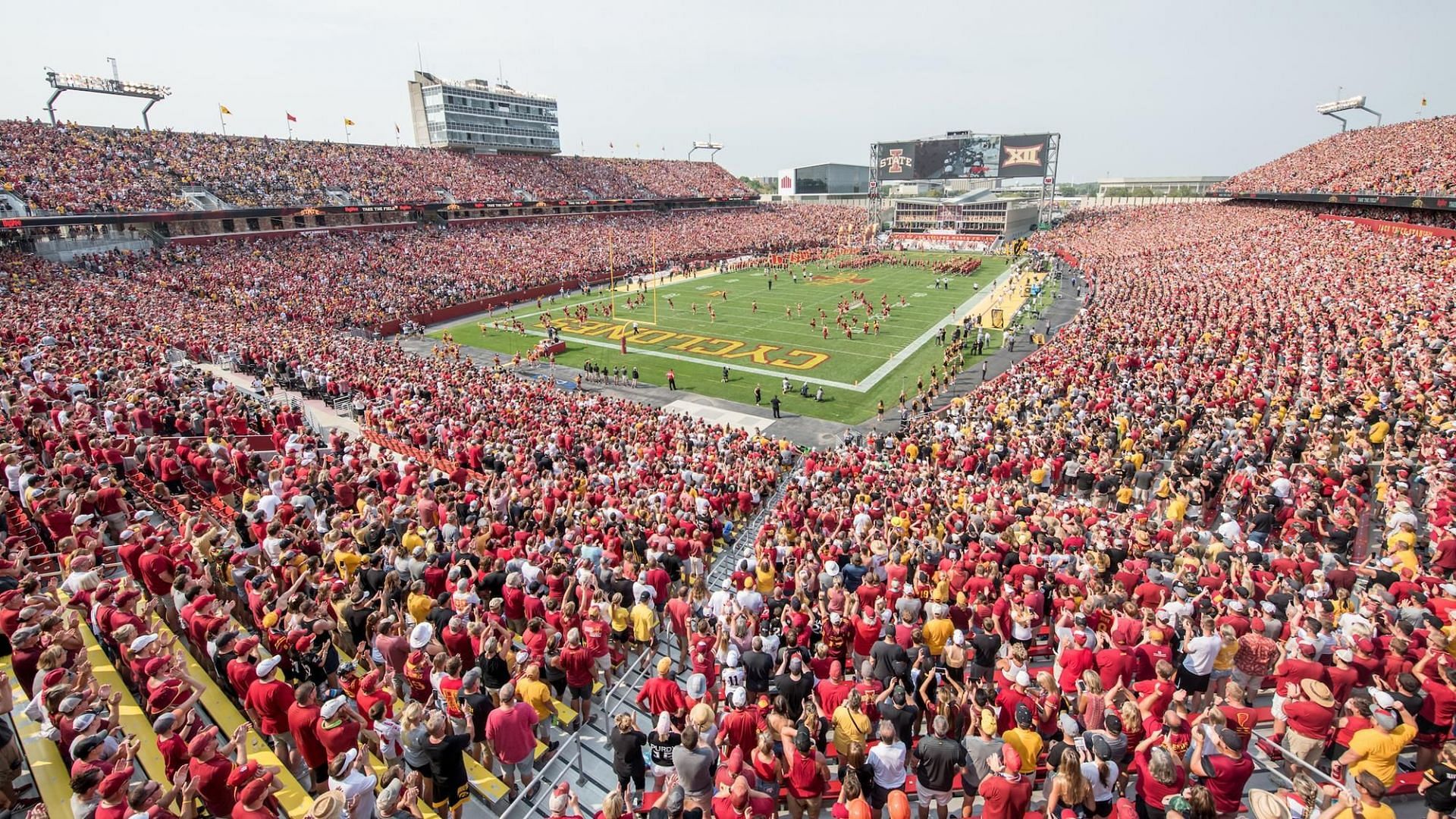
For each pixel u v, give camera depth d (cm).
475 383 3419
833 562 1256
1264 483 1686
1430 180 5234
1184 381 2762
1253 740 873
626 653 1212
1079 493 2052
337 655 995
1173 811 583
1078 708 812
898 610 1073
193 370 2925
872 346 4856
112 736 782
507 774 827
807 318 5759
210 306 4734
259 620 1041
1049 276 6781
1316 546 1293
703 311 6131
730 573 1605
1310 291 3953
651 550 1367
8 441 1725
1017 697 788
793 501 1836
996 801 641
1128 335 3638
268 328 4266
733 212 12244
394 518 1516
